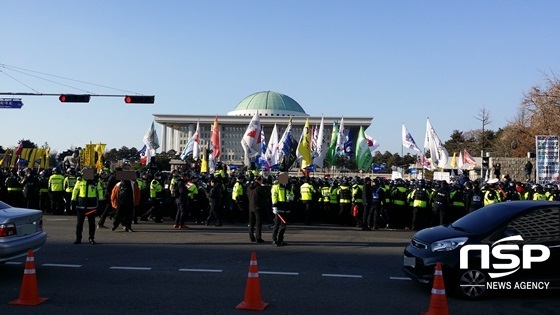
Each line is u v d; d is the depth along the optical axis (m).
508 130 53.28
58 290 8.14
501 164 41.00
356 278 9.44
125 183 15.77
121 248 12.51
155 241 13.85
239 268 10.16
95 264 10.39
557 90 41.06
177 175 19.81
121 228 16.86
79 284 8.59
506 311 7.36
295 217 20.80
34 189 21.02
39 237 9.31
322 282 9.03
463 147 79.38
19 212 9.21
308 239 15.01
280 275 9.56
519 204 8.66
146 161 36.88
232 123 132.75
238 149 133.88
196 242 13.81
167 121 132.88
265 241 14.38
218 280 9.01
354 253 12.43
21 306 7.15
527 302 7.89
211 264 10.54
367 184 18.20
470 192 18.16
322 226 19.39
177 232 16.06
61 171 22.25
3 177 22.00
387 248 13.41
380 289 8.59
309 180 20.88
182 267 10.17
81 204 13.07
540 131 41.75
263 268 10.23
